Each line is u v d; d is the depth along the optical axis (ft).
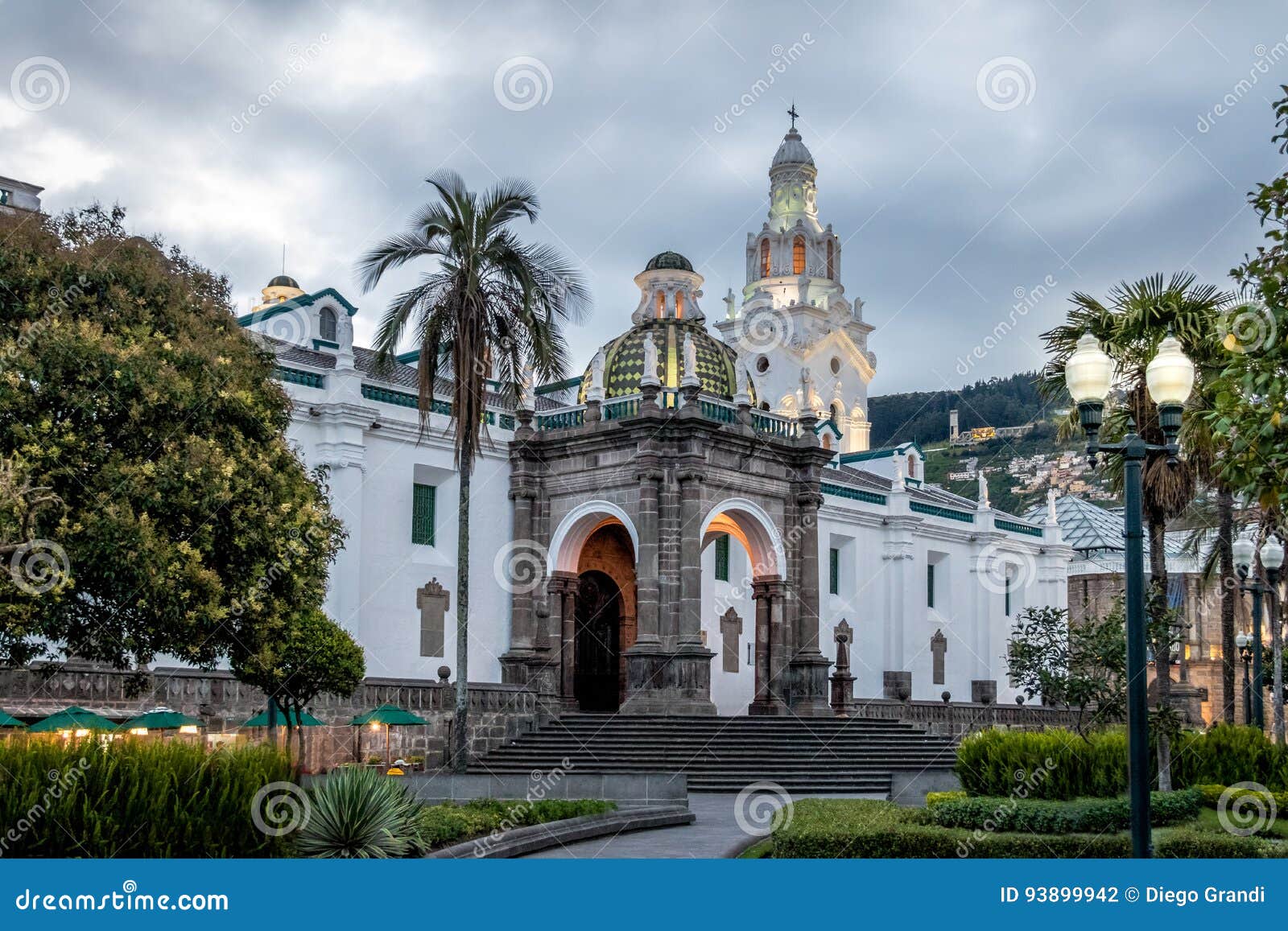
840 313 274.36
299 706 92.27
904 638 179.01
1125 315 82.43
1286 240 51.72
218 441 72.84
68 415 66.18
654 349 127.75
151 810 44.39
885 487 197.57
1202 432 79.10
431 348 99.09
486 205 100.17
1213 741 83.97
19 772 43.11
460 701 100.42
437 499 130.72
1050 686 75.82
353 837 50.16
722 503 129.70
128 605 66.33
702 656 122.01
